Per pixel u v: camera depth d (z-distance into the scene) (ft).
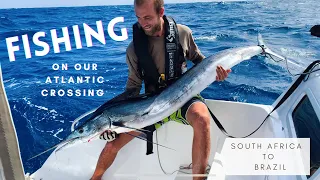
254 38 31.58
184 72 8.50
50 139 14.58
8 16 50.01
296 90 8.08
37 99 18.97
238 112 9.07
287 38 30.63
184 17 43.91
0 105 3.18
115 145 8.12
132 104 7.80
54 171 8.05
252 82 20.18
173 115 8.43
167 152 8.89
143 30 8.33
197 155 7.57
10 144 3.37
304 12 45.73
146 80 8.80
